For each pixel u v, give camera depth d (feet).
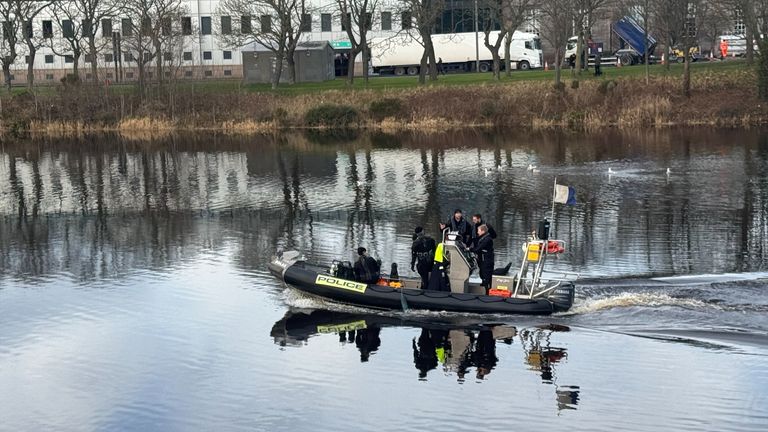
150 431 56.90
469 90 214.28
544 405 59.06
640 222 105.81
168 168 159.43
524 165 150.00
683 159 150.00
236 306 79.15
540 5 229.04
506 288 74.95
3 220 118.73
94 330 74.43
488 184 133.59
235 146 186.80
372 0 270.26
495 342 69.21
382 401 60.23
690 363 64.18
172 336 72.38
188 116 221.25
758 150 156.15
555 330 70.95
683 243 94.94
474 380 63.00
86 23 246.47
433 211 115.85
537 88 210.38
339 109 213.05
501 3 249.14
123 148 187.93
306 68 257.34
